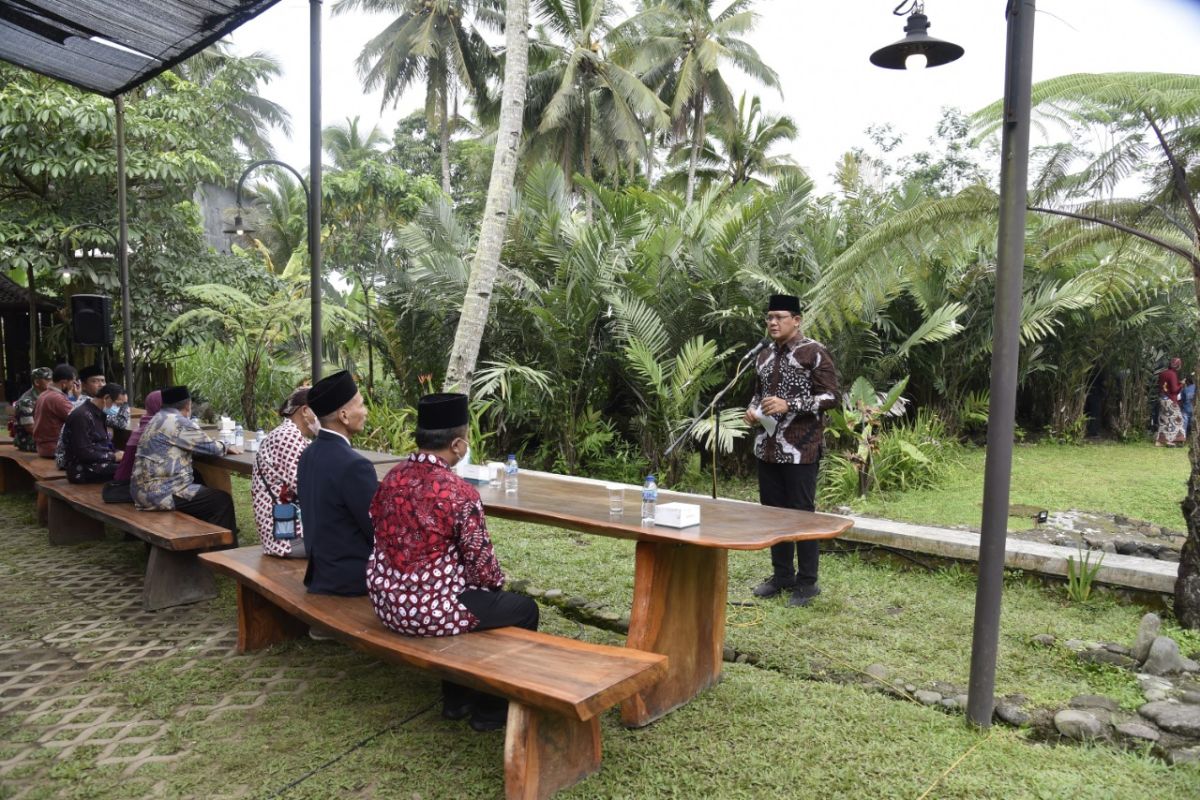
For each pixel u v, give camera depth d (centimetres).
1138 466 1008
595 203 1141
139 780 276
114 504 543
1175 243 475
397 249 1100
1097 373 1299
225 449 586
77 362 1471
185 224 1372
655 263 908
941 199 434
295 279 1404
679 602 330
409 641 283
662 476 877
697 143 2794
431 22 2417
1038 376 1262
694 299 908
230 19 616
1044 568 462
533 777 257
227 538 465
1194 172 448
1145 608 428
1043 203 486
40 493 685
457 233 1087
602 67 2386
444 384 837
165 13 606
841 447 883
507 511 371
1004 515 298
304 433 419
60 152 1159
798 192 964
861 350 927
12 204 1295
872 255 468
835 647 391
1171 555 559
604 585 497
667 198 1068
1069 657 369
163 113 1257
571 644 279
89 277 1232
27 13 617
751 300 905
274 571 377
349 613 315
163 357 1394
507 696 246
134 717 325
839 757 287
